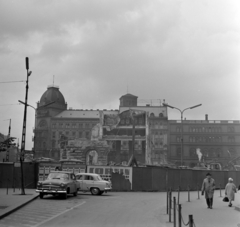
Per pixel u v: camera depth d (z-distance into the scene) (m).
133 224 13.21
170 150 135.88
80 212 16.48
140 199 24.95
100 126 96.81
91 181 28.30
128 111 96.88
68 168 35.34
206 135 136.12
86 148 93.06
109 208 18.47
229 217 15.34
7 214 15.01
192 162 134.50
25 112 26.95
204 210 18.16
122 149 112.88
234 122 136.62
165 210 18.08
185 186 39.50
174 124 137.62
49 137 143.75
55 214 15.66
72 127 144.50
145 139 94.81
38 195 24.83
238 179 47.06
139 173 35.56
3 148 20.70
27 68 27.30
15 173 33.84
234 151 134.38
